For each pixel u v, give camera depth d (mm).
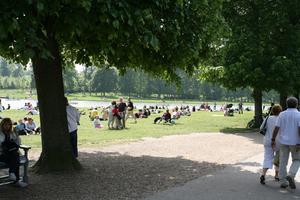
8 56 12031
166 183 10273
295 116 9797
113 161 13516
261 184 10273
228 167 12695
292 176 9711
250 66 24938
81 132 23047
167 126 28516
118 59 11570
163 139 20219
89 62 13406
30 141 18625
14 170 9414
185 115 44250
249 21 26391
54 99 11164
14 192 9164
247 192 9422
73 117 12875
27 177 9820
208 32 11344
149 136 21391
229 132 24938
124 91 145625
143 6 9055
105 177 10867
